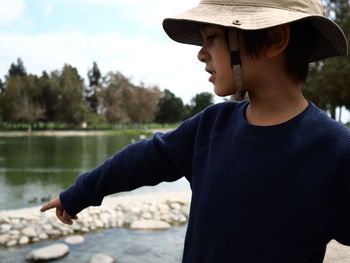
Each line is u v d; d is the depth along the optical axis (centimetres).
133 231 474
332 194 73
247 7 79
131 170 107
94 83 7631
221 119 93
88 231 470
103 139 3225
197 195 89
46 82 5484
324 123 76
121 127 6512
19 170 1121
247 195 78
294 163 75
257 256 76
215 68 83
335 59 1522
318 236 74
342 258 218
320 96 1591
